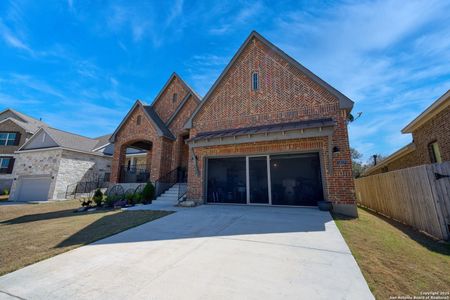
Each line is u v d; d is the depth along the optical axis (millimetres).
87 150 21219
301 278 3162
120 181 16375
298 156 10031
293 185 9914
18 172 20250
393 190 8891
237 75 12352
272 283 3023
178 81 18781
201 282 3072
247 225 6363
